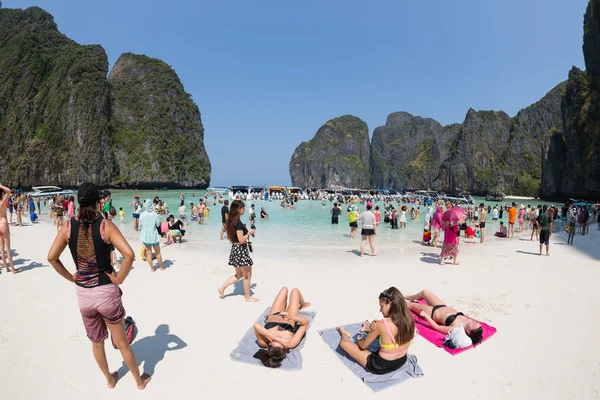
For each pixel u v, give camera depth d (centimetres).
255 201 5219
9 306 614
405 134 19438
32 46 10438
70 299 655
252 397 368
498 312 611
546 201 8119
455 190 12550
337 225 2180
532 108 11588
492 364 441
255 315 584
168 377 403
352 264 988
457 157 12681
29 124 9619
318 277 833
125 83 12031
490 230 2022
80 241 321
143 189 10875
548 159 8369
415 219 2830
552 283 793
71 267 905
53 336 501
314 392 379
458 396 376
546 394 381
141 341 489
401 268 938
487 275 865
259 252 1178
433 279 823
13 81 9869
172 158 11238
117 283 342
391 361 411
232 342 489
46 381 392
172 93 12369
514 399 373
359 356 431
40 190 5903
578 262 1037
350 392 380
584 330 539
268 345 457
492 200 7869
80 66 10288
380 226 2214
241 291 716
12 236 1446
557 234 1819
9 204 1945
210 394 372
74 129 9825
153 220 866
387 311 419
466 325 507
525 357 459
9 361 431
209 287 738
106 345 477
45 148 9331
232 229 631
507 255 1154
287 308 519
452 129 17188
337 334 511
